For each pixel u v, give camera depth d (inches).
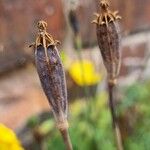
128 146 6.5
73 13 6.1
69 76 7.5
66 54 7.6
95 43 7.6
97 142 6.7
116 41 4.3
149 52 8.2
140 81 8.0
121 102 7.0
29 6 7.8
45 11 7.8
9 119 7.8
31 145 7.1
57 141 6.8
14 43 7.5
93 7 7.4
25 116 7.8
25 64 7.9
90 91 7.2
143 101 7.3
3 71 7.9
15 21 7.6
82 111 7.4
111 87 4.5
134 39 8.9
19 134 7.5
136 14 8.7
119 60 4.4
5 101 8.0
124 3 8.4
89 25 7.5
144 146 6.6
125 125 6.7
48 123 7.1
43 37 3.7
